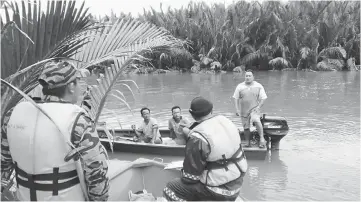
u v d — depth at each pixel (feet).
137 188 12.84
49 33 8.73
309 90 56.70
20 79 8.64
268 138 25.34
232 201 9.25
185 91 59.36
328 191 18.02
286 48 102.94
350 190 18.08
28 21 8.40
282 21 103.55
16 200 7.91
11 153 7.04
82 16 9.22
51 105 6.79
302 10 107.55
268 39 102.99
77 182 6.89
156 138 25.48
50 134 6.57
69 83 7.16
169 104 46.29
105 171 6.95
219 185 9.07
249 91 24.39
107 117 37.52
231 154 9.09
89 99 12.82
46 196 6.68
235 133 9.34
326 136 28.48
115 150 25.32
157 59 103.45
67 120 6.64
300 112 38.70
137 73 96.22
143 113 25.70
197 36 109.81
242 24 107.14
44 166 6.63
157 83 73.46
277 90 57.82
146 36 13.52
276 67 104.22
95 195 6.88
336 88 58.39
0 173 7.50
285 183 19.22
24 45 8.38
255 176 20.33
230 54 106.63
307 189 18.31
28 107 6.93
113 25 13.05
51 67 7.04
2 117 8.30
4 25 8.01
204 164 9.04
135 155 24.80
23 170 6.83
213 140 8.93
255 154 22.86
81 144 6.64
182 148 23.70
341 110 39.22
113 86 13.08
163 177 13.23
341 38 103.30
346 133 29.25
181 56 104.47
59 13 8.80
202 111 9.41
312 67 100.17
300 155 23.93
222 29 108.47
